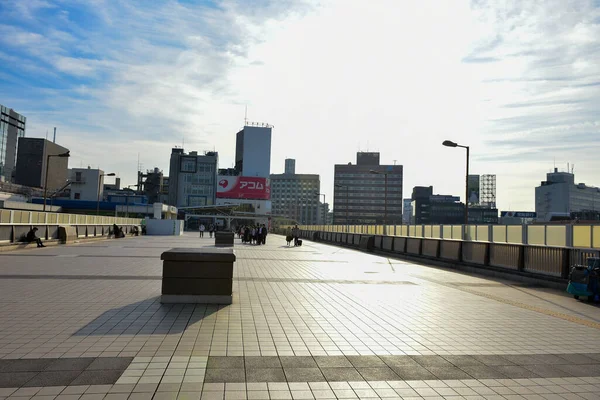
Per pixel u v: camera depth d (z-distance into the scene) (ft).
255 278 49.42
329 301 35.50
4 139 472.85
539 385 17.66
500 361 20.75
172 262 32.30
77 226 114.32
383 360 20.35
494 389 17.11
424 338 24.64
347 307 33.17
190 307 30.99
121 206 290.97
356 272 59.26
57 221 101.55
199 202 451.12
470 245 66.64
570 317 31.81
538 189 553.23
